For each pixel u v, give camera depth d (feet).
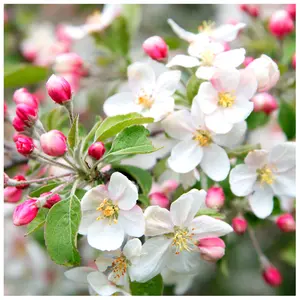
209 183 1.29
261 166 1.25
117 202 1.13
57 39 1.90
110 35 1.63
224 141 1.22
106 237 1.12
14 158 1.34
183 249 1.16
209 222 1.13
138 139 1.13
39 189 1.15
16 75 1.52
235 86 1.22
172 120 1.22
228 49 1.35
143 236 1.21
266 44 1.62
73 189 1.11
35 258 1.71
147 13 2.22
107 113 1.27
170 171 1.34
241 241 1.78
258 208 1.25
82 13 2.36
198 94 1.20
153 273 1.14
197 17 2.23
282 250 1.84
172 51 1.64
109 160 1.18
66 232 1.08
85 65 1.62
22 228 1.74
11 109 1.75
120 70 1.64
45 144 1.11
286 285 1.82
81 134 1.30
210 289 1.82
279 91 1.51
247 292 1.82
